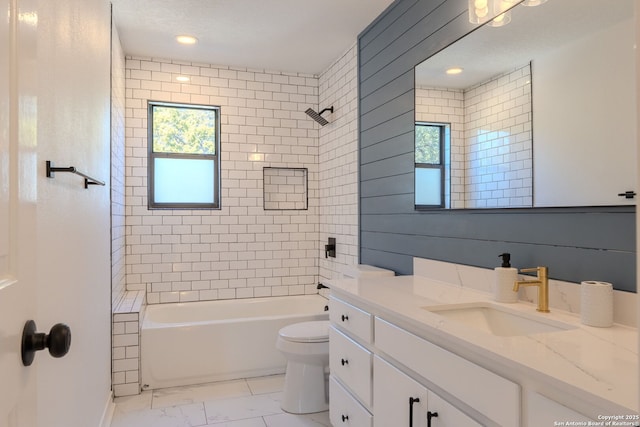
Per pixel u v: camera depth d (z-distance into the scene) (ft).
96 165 6.50
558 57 5.07
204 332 9.81
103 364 7.43
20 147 2.25
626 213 4.34
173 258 12.05
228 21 9.53
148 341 9.39
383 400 5.36
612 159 4.42
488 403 3.54
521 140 5.60
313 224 13.28
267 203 13.02
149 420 7.97
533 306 5.21
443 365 4.14
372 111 9.70
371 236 9.79
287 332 8.51
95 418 6.56
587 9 4.72
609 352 3.38
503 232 6.01
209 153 12.66
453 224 7.04
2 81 2.00
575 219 4.92
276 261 12.95
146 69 11.78
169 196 12.28
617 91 4.36
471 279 6.49
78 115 5.20
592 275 4.71
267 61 12.16
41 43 3.66
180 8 8.88
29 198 2.41
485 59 6.25
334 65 12.05
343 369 6.62
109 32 8.16
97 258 6.65
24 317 2.30
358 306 6.16
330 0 8.62
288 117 13.07
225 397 9.03
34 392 2.50
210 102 12.35
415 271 7.97
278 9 8.98
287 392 8.44
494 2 6.10
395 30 8.71
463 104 6.72
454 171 6.92
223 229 12.50
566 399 2.88
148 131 11.97
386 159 9.06
